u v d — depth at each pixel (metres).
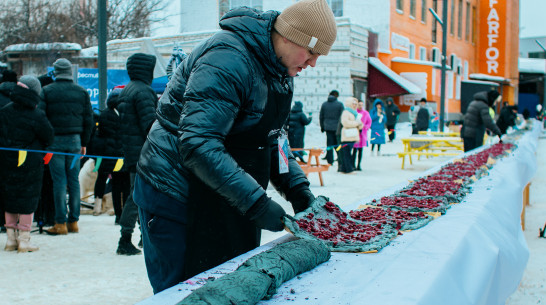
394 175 12.55
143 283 4.48
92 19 28.02
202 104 2.16
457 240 2.57
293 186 2.79
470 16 49.06
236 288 1.64
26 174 5.45
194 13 32.81
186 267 2.41
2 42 25.42
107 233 6.48
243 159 2.43
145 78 5.60
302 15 2.23
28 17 25.73
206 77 2.18
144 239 2.56
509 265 3.21
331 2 32.31
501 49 51.47
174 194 2.39
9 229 5.64
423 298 1.80
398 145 22.11
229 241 2.41
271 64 2.31
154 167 2.42
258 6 31.48
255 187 2.21
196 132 2.15
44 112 5.71
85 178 8.35
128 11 28.91
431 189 4.15
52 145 6.20
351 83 27.34
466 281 2.36
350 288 1.89
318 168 10.45
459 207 3.59
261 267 1.87
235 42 2.25
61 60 6.27
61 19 26.41
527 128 22.78
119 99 5.60
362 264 2.18
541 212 8.11
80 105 6.37
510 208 4.36
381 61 31.70
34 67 22.95
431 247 2.45
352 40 27.58
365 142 13.35
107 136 7.14
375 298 1.78
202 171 2.17
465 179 4.96
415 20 36.31
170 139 2.41
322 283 1.94
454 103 43.00
